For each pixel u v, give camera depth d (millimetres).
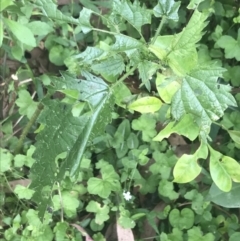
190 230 309
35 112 329
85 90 242
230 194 301
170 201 333
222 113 234
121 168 338
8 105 363
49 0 242
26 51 378
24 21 321
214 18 371
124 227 312
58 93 348
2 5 254
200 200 319
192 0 251
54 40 364
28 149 338
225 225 321
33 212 314
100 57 245
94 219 327
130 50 245
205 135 251
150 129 333
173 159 329
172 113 238
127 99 300
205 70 234
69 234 319
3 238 321
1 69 371
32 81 364
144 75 251
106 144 340
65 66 371
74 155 241
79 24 248
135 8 242
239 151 334
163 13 241
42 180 249
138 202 340
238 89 345
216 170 275
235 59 361
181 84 237
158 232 319
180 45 242
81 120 242
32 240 311
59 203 315
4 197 334
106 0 384
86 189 331
